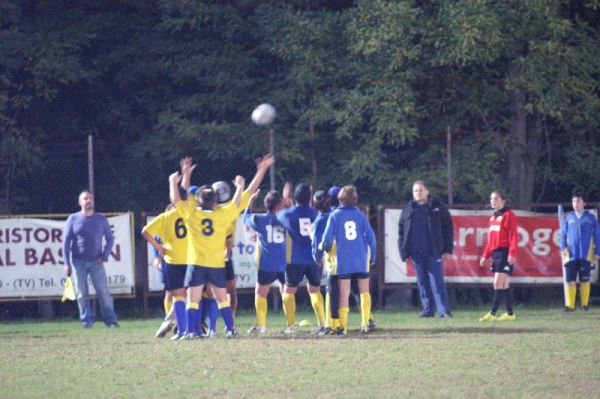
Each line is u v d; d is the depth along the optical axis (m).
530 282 51.69
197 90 66.56
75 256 44.09
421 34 59.06
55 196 61.62
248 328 41.62
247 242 50.78
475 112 60.62
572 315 45.69
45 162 61.16
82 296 44.22
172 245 36.00
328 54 60.78
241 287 50.75
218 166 61.53
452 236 45.72
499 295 43.06
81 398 24.59
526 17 57.50
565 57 58.00
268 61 65.38
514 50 59.59
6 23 63.06
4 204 58.78
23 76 63.19
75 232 43.94
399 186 57.69
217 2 65.12
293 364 29.14
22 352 33.28
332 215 36.50
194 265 35.22
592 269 50.09
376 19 58.41
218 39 65.44
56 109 65.38
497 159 60.00
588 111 59.03
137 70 65.50
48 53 61.31
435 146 59.47
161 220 35.94
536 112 59.97
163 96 66.62
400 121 57.41
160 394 24.94
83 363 30.27
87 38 63.72
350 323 43.03
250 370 28.20
